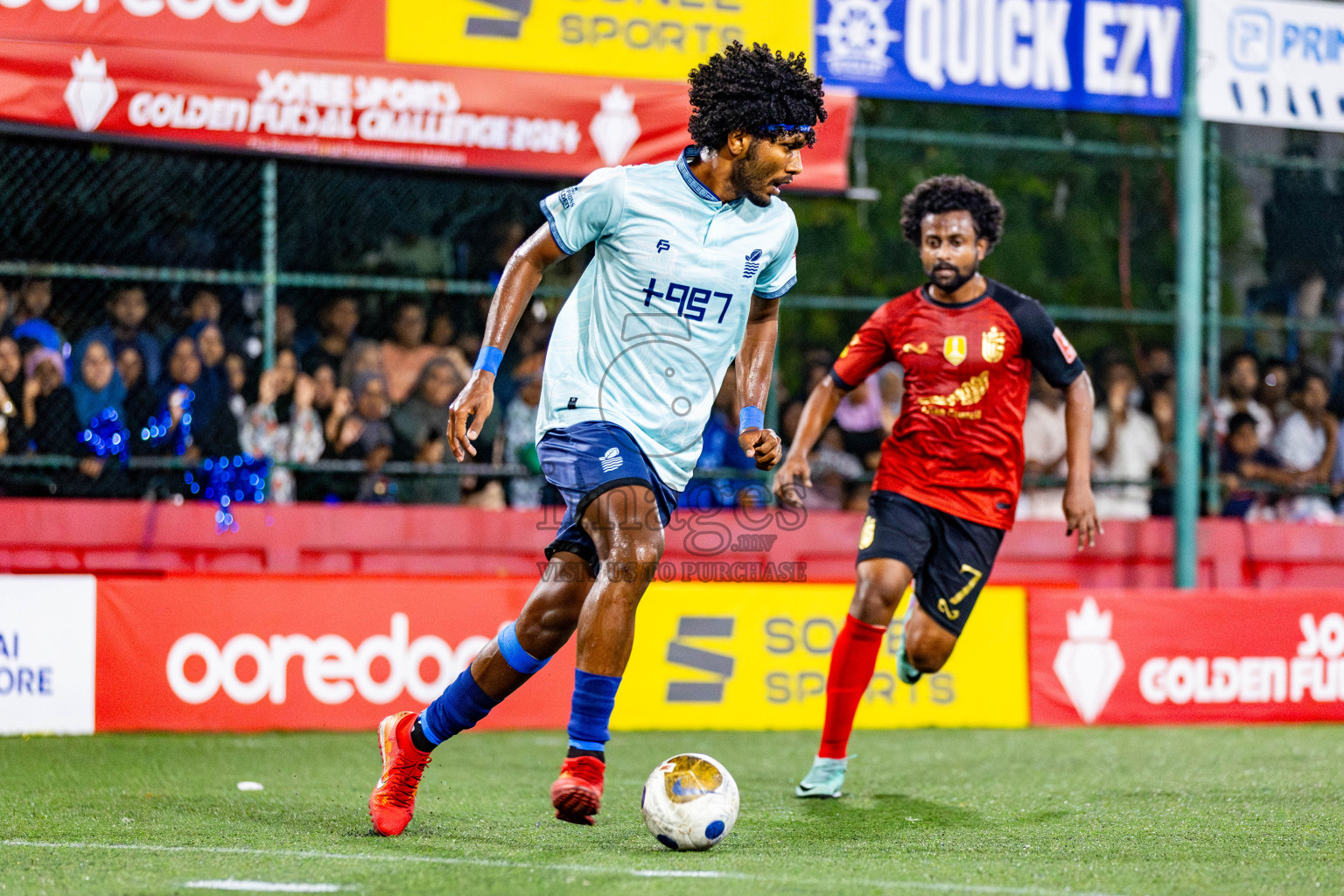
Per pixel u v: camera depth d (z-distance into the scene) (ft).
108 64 70.95
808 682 70.69
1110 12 81.51
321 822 39.91
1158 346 100.48
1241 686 73.87
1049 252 112.16
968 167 110.22
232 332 86.12
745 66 35.53
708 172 36.27
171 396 82.02
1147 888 30.83
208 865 32.91
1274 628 74.49
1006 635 71.77
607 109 76.23
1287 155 105.40
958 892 29.99
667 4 77.00
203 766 53.78
